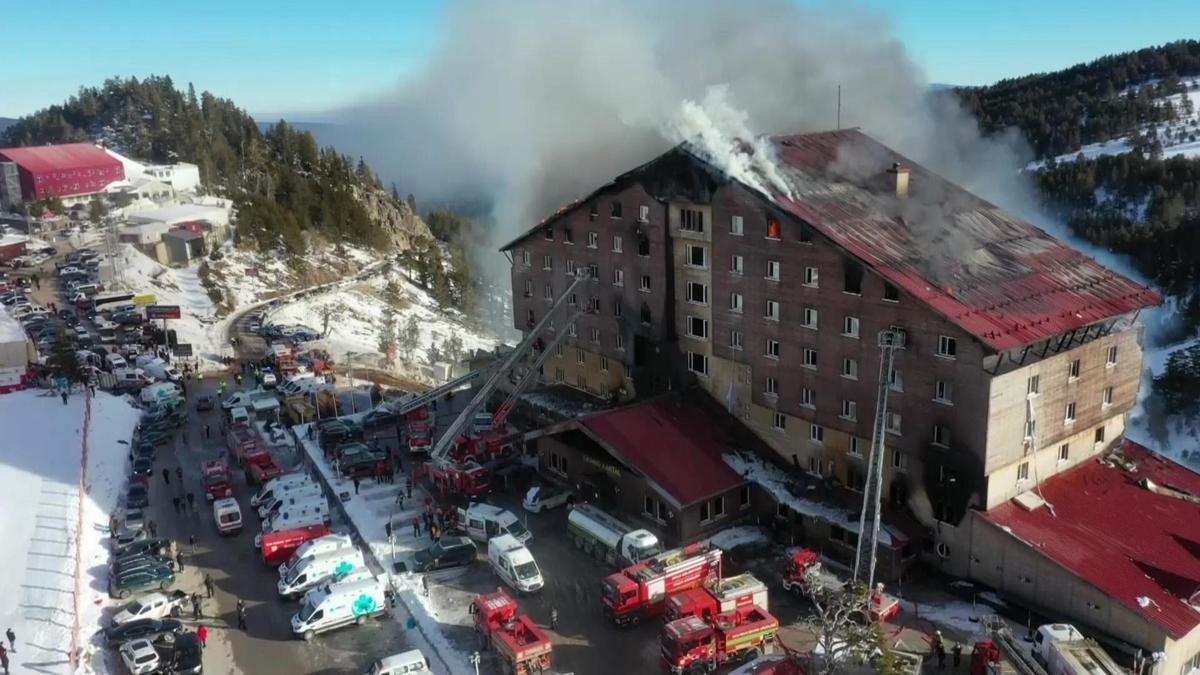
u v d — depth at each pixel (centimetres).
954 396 4825
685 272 6331
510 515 5562
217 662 4431
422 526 5794
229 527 5822
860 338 5238
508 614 4400
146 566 5128
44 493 6197
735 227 5838
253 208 17375
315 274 16525
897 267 5100
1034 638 4256
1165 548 4675
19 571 5250
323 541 5231
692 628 4197
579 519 5478
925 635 4475
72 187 18125
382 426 7938
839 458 5519
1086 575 4406
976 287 5097
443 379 10912
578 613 4762
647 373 6794
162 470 7025
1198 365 13662
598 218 6938
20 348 9019
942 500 4997
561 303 7219
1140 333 5572
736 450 5938
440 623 4694
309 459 7075
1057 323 4919
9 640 4509
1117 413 5559
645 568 4712
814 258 5388
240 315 13025
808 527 5384
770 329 5753
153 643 4394
